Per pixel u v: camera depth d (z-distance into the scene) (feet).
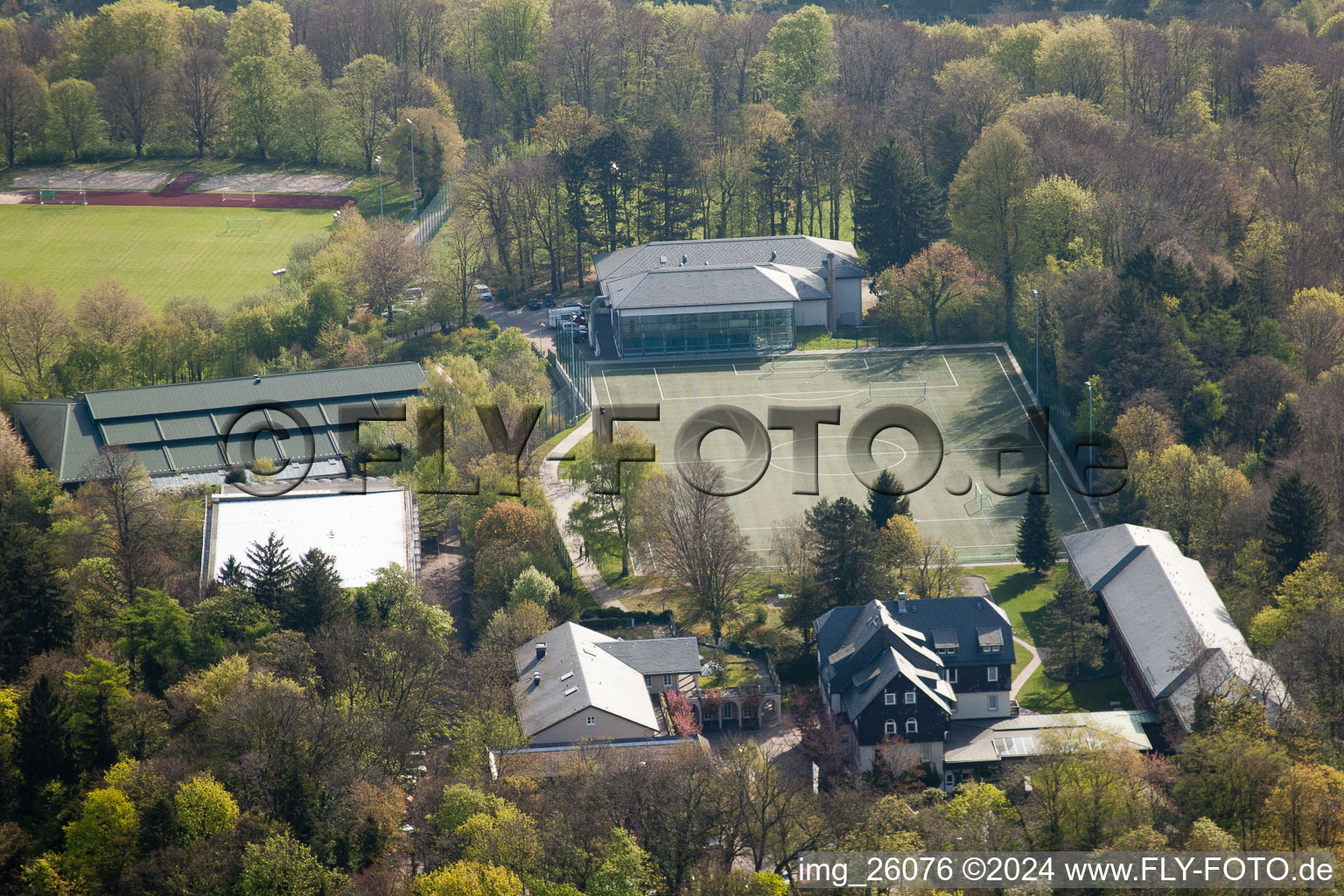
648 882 638.53
